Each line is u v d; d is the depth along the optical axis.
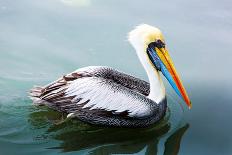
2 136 10.59
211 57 14.93
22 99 12.00
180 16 17.27
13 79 12.98
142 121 11.38
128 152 10.55
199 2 18.59
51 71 13.60
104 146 10.69
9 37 14.98
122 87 11.24
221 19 17.31
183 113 12.17
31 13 16.41
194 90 13.08
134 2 17.97
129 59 14.53
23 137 10.63
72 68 13.80
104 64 14.12
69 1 17.44
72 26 15.94
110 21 16.39
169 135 11.27
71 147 10.46
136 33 11.80
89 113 11.07
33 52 14.35
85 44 15.09
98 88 10.98
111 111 11.12
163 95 11.77
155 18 16.86
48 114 11.49
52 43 14.95
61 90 10.88
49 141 10.59
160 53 11.68
